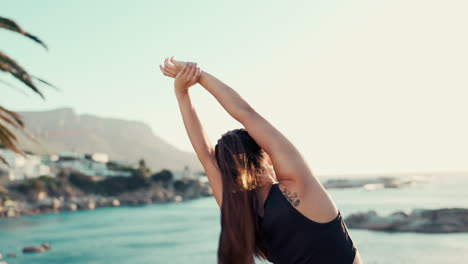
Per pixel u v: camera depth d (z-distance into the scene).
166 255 45.22
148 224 83.25
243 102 1.47
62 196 140.25
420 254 33.00
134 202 158.12
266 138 1.37
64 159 178.50
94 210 133.50
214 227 72.50
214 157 1.57
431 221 44.03
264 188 1.39
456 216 43.47
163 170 193.12
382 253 33.84
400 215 47.53
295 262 1.31
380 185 192.12
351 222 47.69
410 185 188.25
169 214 108.94
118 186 166.12
